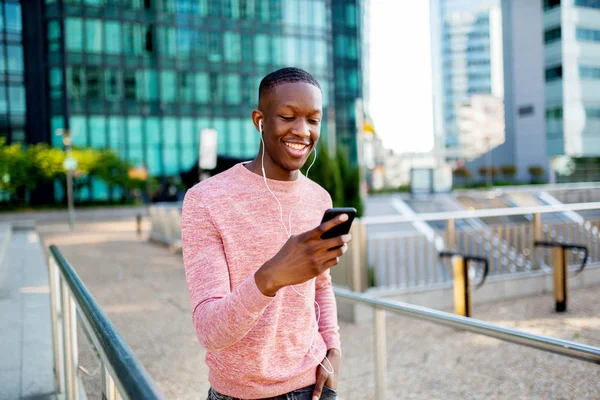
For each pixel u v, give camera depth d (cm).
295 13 4259
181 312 638
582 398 349
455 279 558
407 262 643
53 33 3700
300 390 138
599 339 479
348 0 4741
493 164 5000
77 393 271
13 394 327
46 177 3450
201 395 381
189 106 4012
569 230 748
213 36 4059
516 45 4816
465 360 448
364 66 5012
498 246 709
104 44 3784
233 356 129
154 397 80
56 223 2748
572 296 681
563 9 4409
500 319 580
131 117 3866
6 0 3791
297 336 135
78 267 1083
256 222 130
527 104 4747
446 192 2388
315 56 4322
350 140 4675
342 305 610
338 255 101
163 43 3931
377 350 254
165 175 3956
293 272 101
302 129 131
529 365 423
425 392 385
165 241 1494
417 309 221
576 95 4459
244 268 128
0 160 3269
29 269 912
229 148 4119
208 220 127
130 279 908
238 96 4144
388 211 1539
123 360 100
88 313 148
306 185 146
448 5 5619
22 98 3850
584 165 4503
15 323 503
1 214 3139
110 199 3850
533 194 1422
